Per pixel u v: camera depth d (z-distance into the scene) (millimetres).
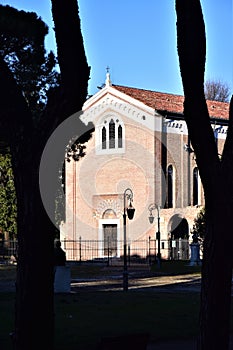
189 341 16031
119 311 21078
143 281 36156
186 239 53438
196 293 28250
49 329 11570
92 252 58219
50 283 11625
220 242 11055
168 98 60906
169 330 17469
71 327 17625
